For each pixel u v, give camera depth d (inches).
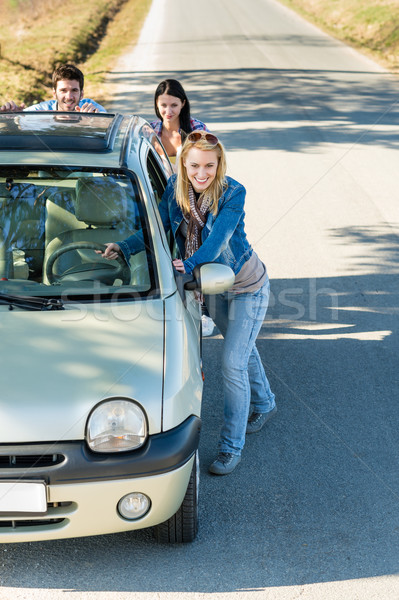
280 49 989.8
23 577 120.6
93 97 599.5
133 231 139.5
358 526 137.4
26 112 175.8
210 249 138.9
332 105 628.7
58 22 1157.7
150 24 1249.4
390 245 303.1
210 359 205.0
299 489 148.8
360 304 246.4
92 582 119.9
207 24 1247.5
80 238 139.6
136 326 125.3
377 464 158.9
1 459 108.6
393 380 197.6
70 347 119.1
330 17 1380.4
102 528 113.2
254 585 120.7
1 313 125.9
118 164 144.9
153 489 112.4
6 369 114.1
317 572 124.5
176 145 213.9
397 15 1235.9
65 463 108.3
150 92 632.4
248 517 139.1
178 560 126.1
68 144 148.9
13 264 137.5
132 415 111.2
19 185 143.3
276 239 304.8
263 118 560.1
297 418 177.3
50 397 110.3
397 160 450.6
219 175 139.0
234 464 153.3
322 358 208.5
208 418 176.1
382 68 885.8
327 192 375.9
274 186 383.2
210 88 684.7
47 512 110.4
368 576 124.0
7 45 911.0
